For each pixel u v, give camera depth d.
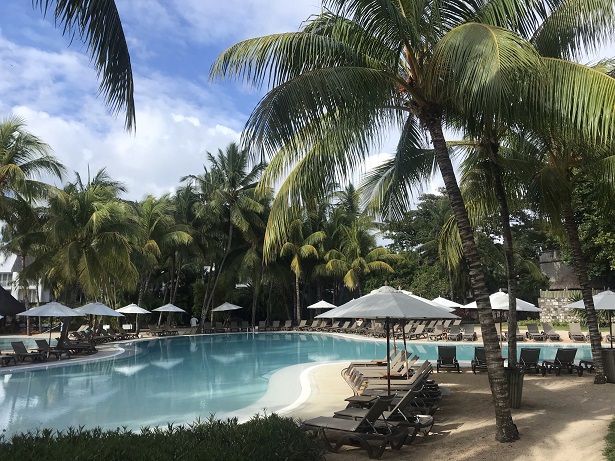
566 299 34.34
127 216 26.41
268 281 40.91
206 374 16.14
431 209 43.53
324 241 39.81
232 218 35.31
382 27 7.06
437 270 39.53
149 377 15.47
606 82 5.97
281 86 6.43
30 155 20.20
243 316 43.12
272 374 15.28
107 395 12.41
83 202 22.77
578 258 11.66
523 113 6.89
